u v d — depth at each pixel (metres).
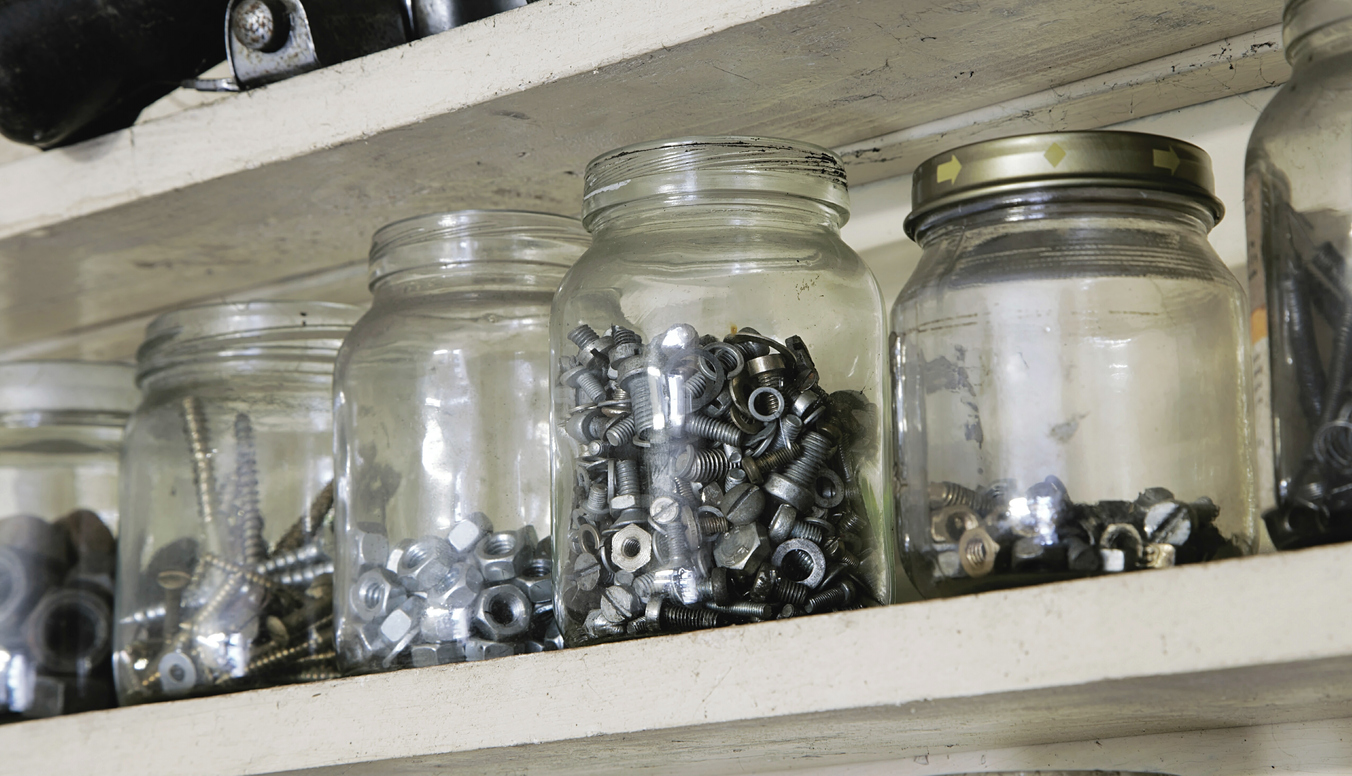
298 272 1.07
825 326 0.72
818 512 0.67
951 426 0.66
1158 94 0.82
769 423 0.66
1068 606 0.55
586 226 0.78
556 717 0.64
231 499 0.90
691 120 0.81
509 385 0.82
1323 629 0.50
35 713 0.93
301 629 0.87
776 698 0.59
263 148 0.82
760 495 0.65
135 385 1.02
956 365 0.66
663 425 0.66
